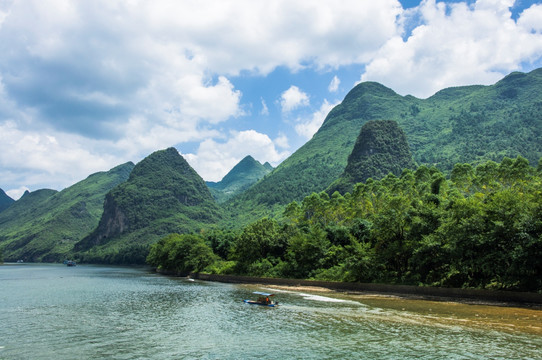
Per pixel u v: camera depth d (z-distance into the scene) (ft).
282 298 223.30
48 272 590.55
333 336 124.67
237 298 228.02
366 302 202.08
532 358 98.12
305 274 313.12
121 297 235.81
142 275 499.10
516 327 132.57
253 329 137.59
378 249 265.34
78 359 103.04
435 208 260.21
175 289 287.89
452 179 416.67
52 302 212.84
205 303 206.08
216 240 507.30
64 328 141.38
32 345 117.19
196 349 112.06
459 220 216.54
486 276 200.95
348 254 290.76
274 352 108.06
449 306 180.45
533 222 179.32
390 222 254.47
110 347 114.62
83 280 397.80
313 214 495.41
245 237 376.89
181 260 481.46
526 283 180.75
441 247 216.33
